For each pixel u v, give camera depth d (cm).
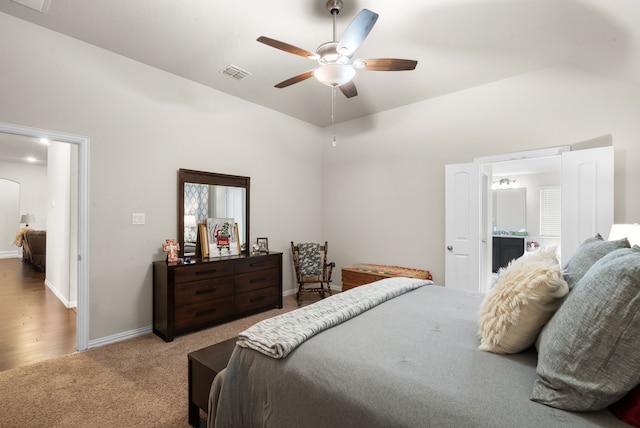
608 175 288
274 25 261
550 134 330
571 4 216
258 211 441
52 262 487
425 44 284
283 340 138
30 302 420
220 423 140
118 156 309
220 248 383
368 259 479
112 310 304
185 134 361
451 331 154
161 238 340
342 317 168
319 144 535
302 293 435
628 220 291
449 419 92
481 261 380
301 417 119
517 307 124
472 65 325
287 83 271
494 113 366
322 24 258
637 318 84
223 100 398
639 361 83
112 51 304
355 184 495
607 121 301
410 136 436
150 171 332
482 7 232
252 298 379
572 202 307
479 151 377
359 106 443
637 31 211
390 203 456
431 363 121
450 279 392
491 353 130
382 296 207
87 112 290
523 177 719
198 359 175
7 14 250
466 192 381
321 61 229
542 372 101
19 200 872
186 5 238
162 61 323
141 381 229
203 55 311
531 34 265
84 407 198
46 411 193
